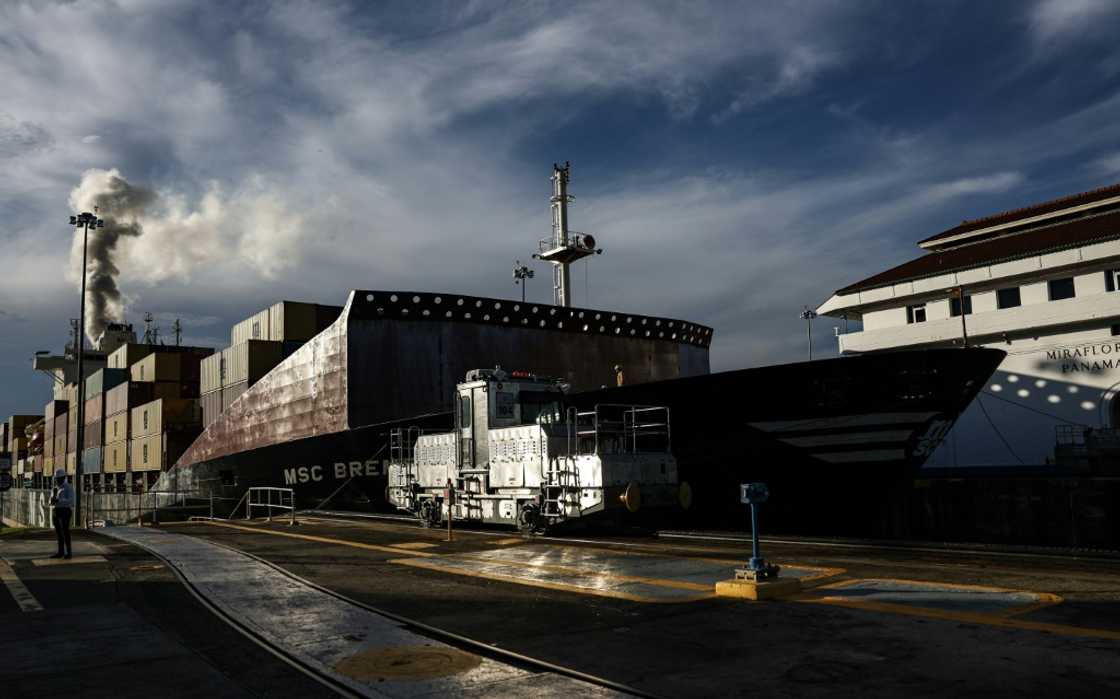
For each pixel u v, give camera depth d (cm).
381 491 2742
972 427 4028
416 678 609
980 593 902
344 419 2802
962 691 545
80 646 723
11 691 583
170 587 1075
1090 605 826
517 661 661
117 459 5009
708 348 4097
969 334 4034
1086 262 3662
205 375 4228
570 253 3653
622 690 569
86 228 3238
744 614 826
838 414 1919
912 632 721
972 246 4606
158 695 574
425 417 2589
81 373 3173
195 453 3841
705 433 2070
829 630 741
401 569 1234
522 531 1777
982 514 2469
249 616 856
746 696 549
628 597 934
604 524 1912
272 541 1730
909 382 1853
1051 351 3822
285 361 3225
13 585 1093
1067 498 2298
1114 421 3612
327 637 755
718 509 2133
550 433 1756
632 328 3594
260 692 582
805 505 2055
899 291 4294
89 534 2028
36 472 7675
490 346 3114
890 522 2628
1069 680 564
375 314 2889
